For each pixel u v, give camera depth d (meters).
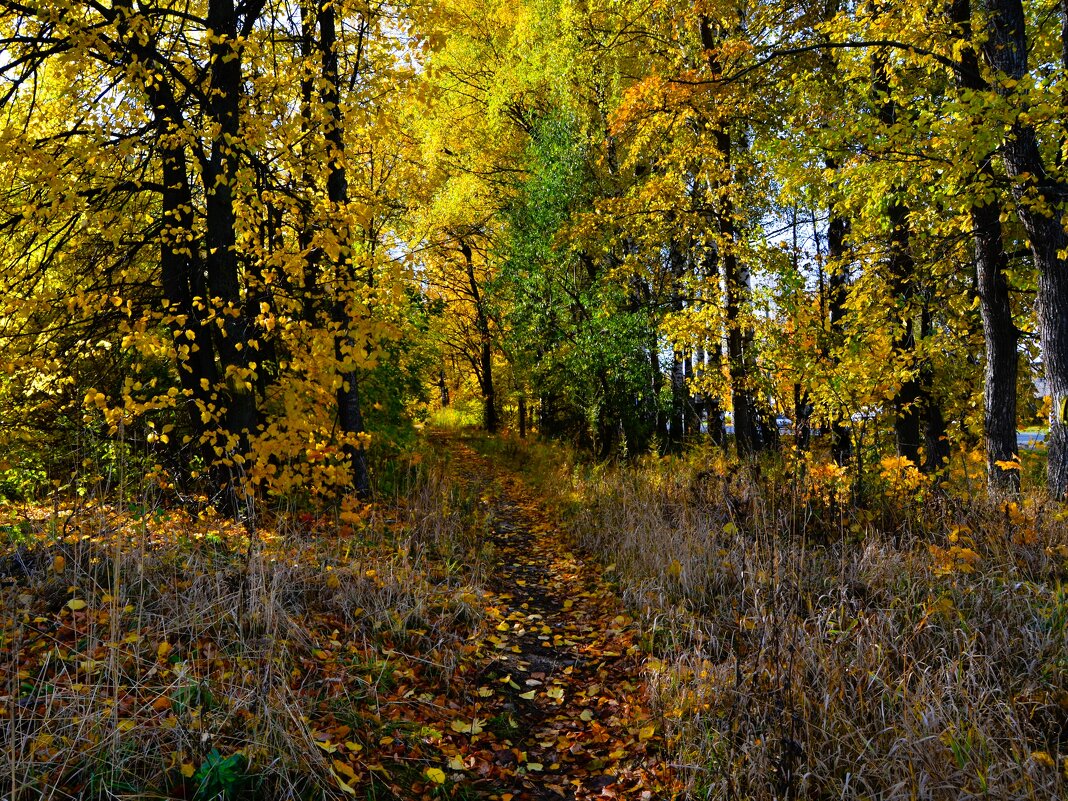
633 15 11.73
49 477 7.23
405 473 10.49
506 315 16.05
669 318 11.23
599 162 13.99
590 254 14.48
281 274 6.33
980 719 2.76
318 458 6.21
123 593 3.61
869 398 9.11
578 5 12.48
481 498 10.20
